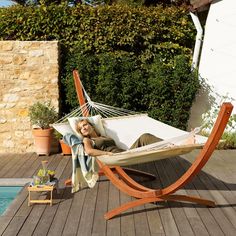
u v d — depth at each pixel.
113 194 4.37
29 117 6.46
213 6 7.38
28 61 6.38
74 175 4.23
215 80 7.39
